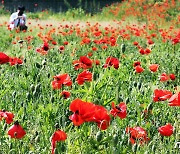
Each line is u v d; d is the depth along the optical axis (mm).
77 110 4441
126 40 21344
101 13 42969
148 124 6797
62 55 14695
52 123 6609
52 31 20219
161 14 35531
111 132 5770
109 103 7168
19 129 4992
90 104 4441
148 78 11906
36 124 6680
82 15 44812
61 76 6727
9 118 5562
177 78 12094
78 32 20938
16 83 9492
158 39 22812
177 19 33312
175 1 37906
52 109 6973
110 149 4996
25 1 51656
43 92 8211
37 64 9617
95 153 5211
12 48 18766
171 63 14625
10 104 7848
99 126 4613
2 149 5738
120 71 11258
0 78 9742
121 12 41188
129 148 5438
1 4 51562
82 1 51750
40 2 51719
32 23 37969
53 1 51562
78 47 18281
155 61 14906
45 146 6031
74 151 5445
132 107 7801
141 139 5547
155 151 6129
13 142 5895
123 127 6645
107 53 15125
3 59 7855
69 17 43250
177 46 18875
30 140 6090
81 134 5512
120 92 8578
